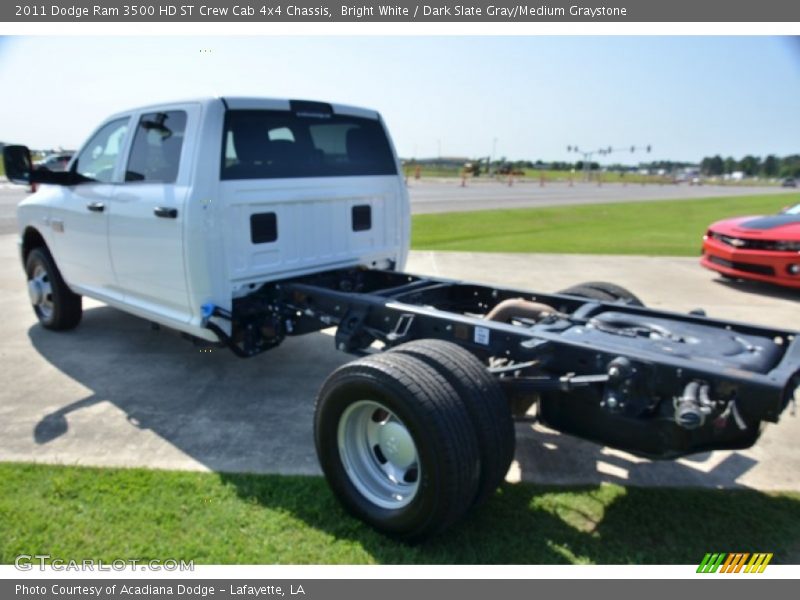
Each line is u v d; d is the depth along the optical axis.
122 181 4.75
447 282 4.75
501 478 2.91
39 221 5.83
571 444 3.93
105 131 5.07
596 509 3.21
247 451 3.76
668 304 7.75
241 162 4.24
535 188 48.59
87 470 3.48
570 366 3.06
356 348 4.01
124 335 6.04
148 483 3.35
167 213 4.12
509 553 2.85
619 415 2.85
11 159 4.86
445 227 17.69
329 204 4.81
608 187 61.06
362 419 3.07
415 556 2.83
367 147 5.19
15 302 7.36
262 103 4.29
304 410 4.38
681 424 2.54
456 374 2.83
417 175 56.09
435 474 2.66
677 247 13.85
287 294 4.45
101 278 5.14
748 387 2.55
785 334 3.22
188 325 4.32
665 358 2.79
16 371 5.06
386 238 5.40
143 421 4.16
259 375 5.04
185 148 4.11
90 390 4.68
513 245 13.73
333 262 4.92
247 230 4.28
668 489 3.40
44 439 3.87
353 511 3.05
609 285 4.53
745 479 3.52
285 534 2.97
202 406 4.42
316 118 4.73
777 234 8.20
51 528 2.96
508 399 3.32
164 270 4.34
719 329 3.42
